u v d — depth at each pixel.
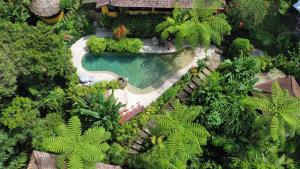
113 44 33.69
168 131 27.45
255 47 34.09
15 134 27.92
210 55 33.88
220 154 30.20
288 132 27.50
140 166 29.11
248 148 28.92
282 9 35.16
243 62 31.53
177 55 34.12
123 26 33.75
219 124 29.30
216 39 31.47
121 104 29.95
